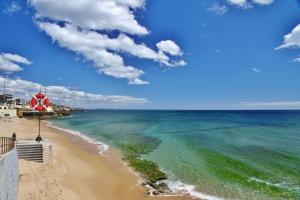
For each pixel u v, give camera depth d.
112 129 63.62
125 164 27.11
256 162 27.95
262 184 20.81
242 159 29.33
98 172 23.75
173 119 114.19
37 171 20.38
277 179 22.09
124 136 49.41
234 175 23.17
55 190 17.53
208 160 28.81
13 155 14.16
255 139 45.75
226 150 34.78
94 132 56.81
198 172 24.09
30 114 112.88
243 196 18.36
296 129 66.12
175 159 29.34
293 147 37.31
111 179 21.98
